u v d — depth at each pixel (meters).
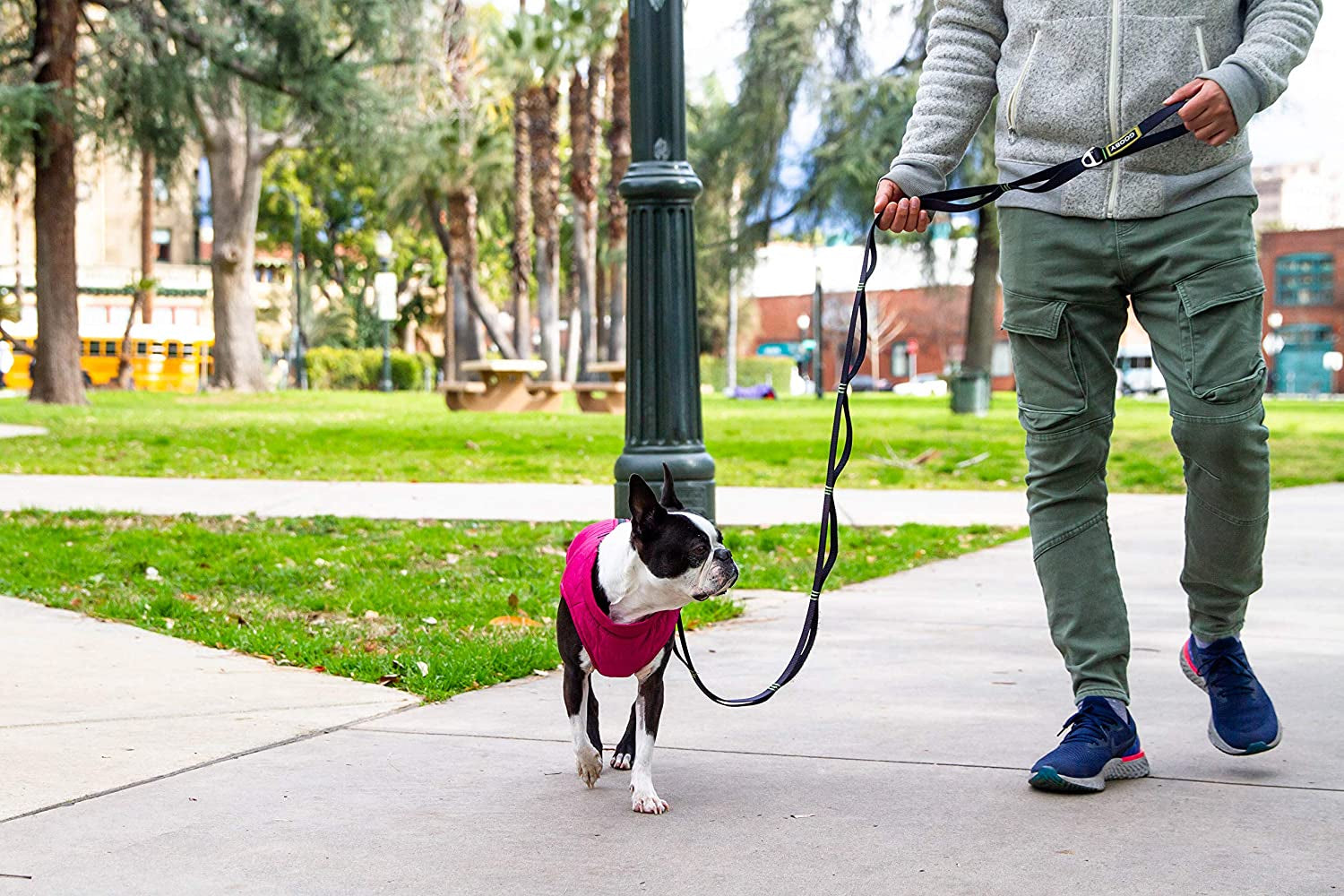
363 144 29.23
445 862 3.18
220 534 8.98
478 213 44.78
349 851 3.25
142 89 27.53
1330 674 5.12
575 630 3.70
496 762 4.05
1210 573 3.82
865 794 3.71
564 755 4.14
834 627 6.20
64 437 17.28
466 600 6.64
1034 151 3.80
